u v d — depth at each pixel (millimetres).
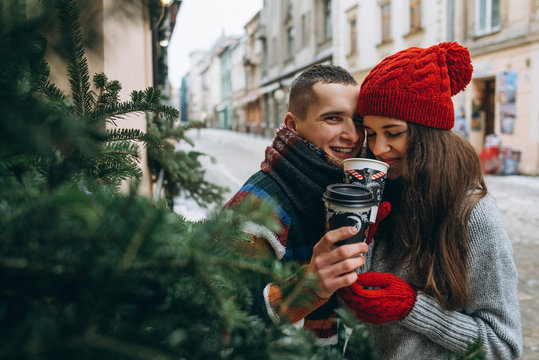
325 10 20609
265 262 491
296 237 1183
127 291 408
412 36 14062
